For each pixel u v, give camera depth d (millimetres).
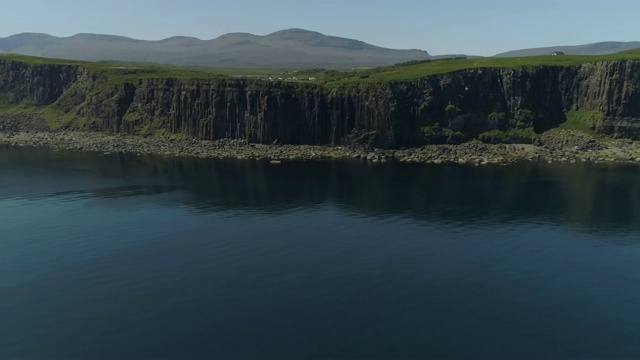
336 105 192125
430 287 80062
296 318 70750
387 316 71438
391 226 108062
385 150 184500
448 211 118312
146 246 96250
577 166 163750
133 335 66688
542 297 77125
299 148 189500
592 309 73625
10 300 75375
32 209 118312
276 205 123312
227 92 197750
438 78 193875
